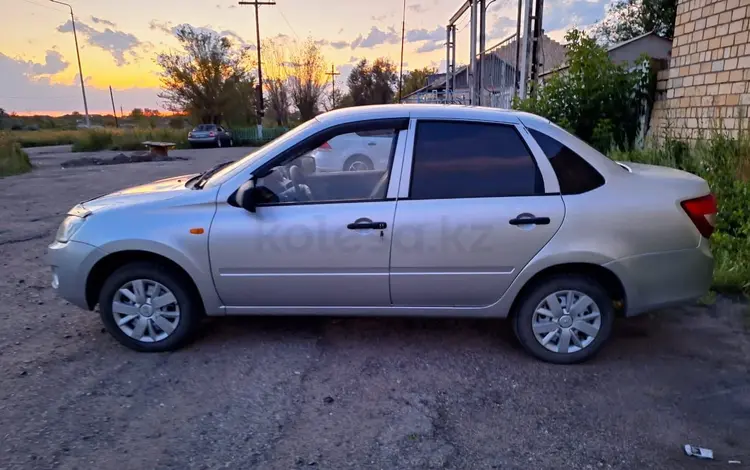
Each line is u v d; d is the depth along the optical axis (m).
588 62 8.55
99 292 3.86
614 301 3.67
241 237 3.52
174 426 2.88
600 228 3.37
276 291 3.62
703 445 2.71
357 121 3.62
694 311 4.39
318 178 3.78
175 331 3.74
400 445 2.71
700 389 3.23
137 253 3.69
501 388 3.27
